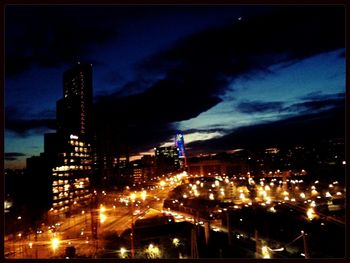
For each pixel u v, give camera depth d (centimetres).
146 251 3375
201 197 6862
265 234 3634
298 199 5678
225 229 4166
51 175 8456
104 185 13538
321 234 3353
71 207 9125
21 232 5422
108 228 5309
